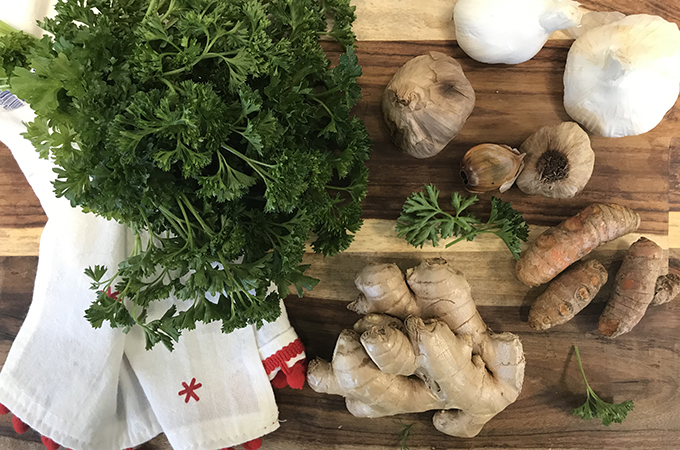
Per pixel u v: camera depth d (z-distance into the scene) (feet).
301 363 3.44
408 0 3.29
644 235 3.48
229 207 2.34
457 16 3.09
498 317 3.57
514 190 3.45
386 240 3.50
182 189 2.19
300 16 2.38
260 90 2.38
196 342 3.38
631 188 3.44
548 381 3.59
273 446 3.61
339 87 2.50
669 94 3.01
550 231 3.32
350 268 3.52
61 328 3.11
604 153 3.42
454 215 3.47
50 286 3.08
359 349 3.12
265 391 3.43
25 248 3.43
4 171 3.36
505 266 3.51
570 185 3.18
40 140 1.97
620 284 3.33
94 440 3.27
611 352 3.58
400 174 3.43
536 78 3.35
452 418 3.40
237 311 2.36
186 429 3.36
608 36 3.00
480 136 3.41
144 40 1.98
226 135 2.05
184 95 2.00
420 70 3.04
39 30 3.06
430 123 3.02
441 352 2.99
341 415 3.60
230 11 2.11
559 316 3.33
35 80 1.85
